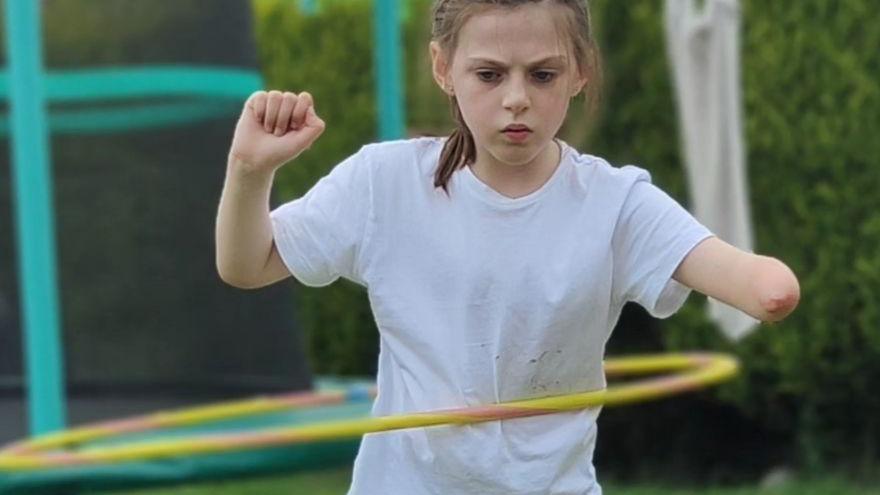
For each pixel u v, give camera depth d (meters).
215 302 16.12
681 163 16.89
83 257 16.02
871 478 16.72
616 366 13.09
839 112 15.95
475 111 6.63
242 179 6.65
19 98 14.14
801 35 16.03
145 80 16.16
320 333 20.19
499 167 6.95
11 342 16.58
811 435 16.98
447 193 7.02
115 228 16.11
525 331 6.98
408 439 7.16
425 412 6.89
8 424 15.45
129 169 16.22
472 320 6.98
